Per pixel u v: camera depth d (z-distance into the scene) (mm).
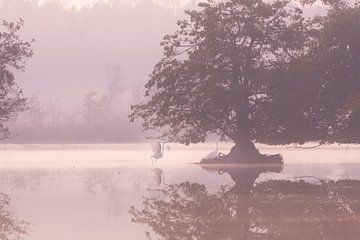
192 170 133000
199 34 149125
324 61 146375
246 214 70938
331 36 147000
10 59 141375
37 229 63438
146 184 104875
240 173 125250
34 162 159250
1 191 96125
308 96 144250
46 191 95812
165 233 60812
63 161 163000
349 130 147875
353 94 145375
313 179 111250
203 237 58500
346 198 83562
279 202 80312
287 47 149375
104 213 73562
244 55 147125
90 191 95250
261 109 145250
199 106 146625
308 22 152250
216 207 76938
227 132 152000
